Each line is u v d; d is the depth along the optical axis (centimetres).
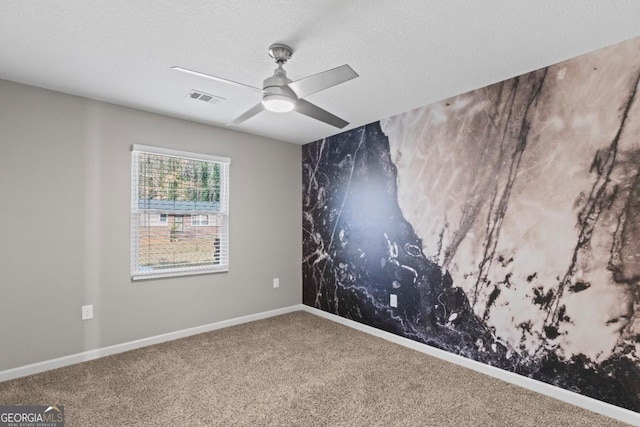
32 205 261
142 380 247
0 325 246
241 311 387
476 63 229
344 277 387
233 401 220
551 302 230
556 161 229
